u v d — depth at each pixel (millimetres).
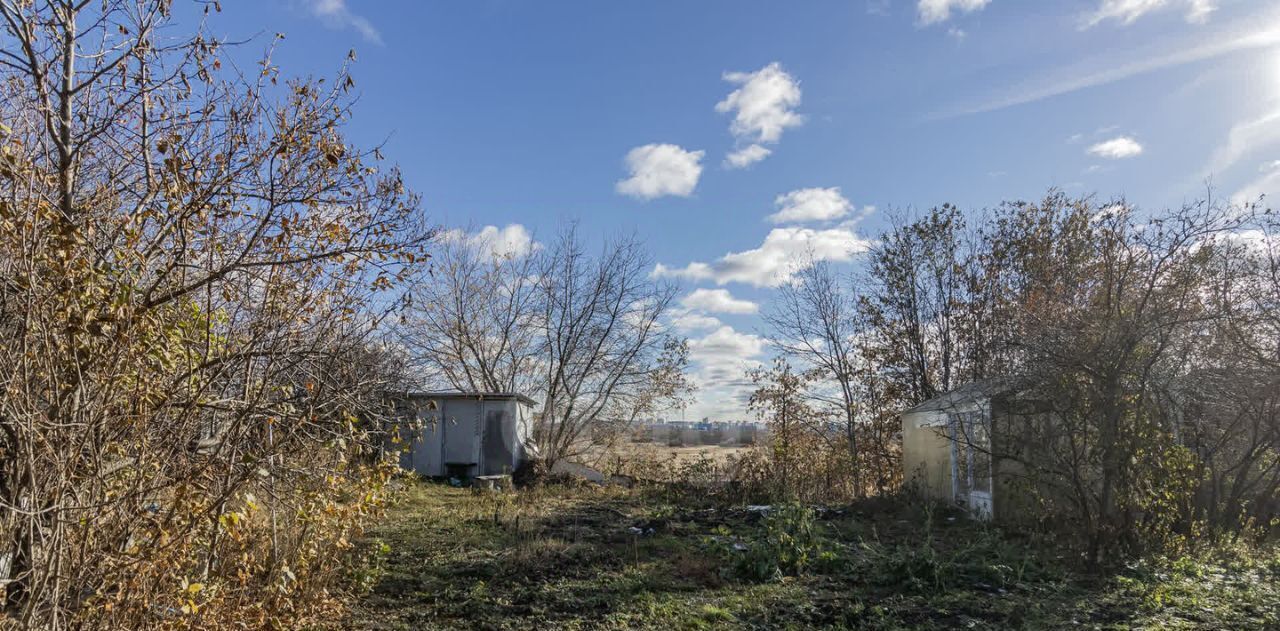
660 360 24609
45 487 3615
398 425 6105
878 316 21938
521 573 7848
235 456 4410
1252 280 8938
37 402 3627
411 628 6078
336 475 5457
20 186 3711
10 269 3602
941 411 13438
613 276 24438
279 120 4645
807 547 8555
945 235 21578
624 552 9102
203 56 4582
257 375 4801
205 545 4512
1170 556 8289
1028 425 9070
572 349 24203
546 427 24000
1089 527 8219
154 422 4074
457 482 18125
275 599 5301
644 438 24703
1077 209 18484
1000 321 14805
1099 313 8711
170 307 4215
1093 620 6238
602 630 6086
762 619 6414
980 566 8117
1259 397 8883
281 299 4770
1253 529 9375
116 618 3885
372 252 5062
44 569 3553
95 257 4043
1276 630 5875
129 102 4543
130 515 3922
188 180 4305
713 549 8977
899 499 15023
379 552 7984
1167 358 8633
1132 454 8164
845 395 21797
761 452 19141
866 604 6898
